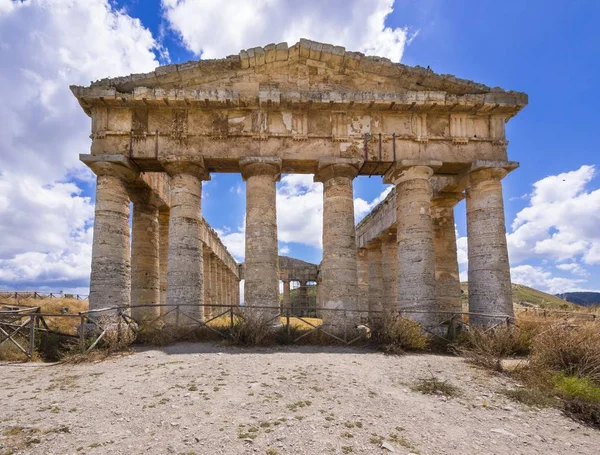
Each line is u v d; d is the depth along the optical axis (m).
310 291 60.59
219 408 6.69
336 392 7.74
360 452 5.24
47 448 5.15
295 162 16.61
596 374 8.75
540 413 7.10
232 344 12.74
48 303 28.67
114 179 15.73
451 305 19.91
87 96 15.20
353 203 16.56
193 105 15.98
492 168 16.36
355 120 16.66
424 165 16.20
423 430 6.10
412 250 15.88
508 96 16.44
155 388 7.78
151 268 19.28
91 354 10.73
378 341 13.27
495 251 15.91
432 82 16.45
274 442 5.45
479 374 9.59
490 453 5.45
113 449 5.17
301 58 16.48
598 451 5.71
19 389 7.73
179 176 16.09
